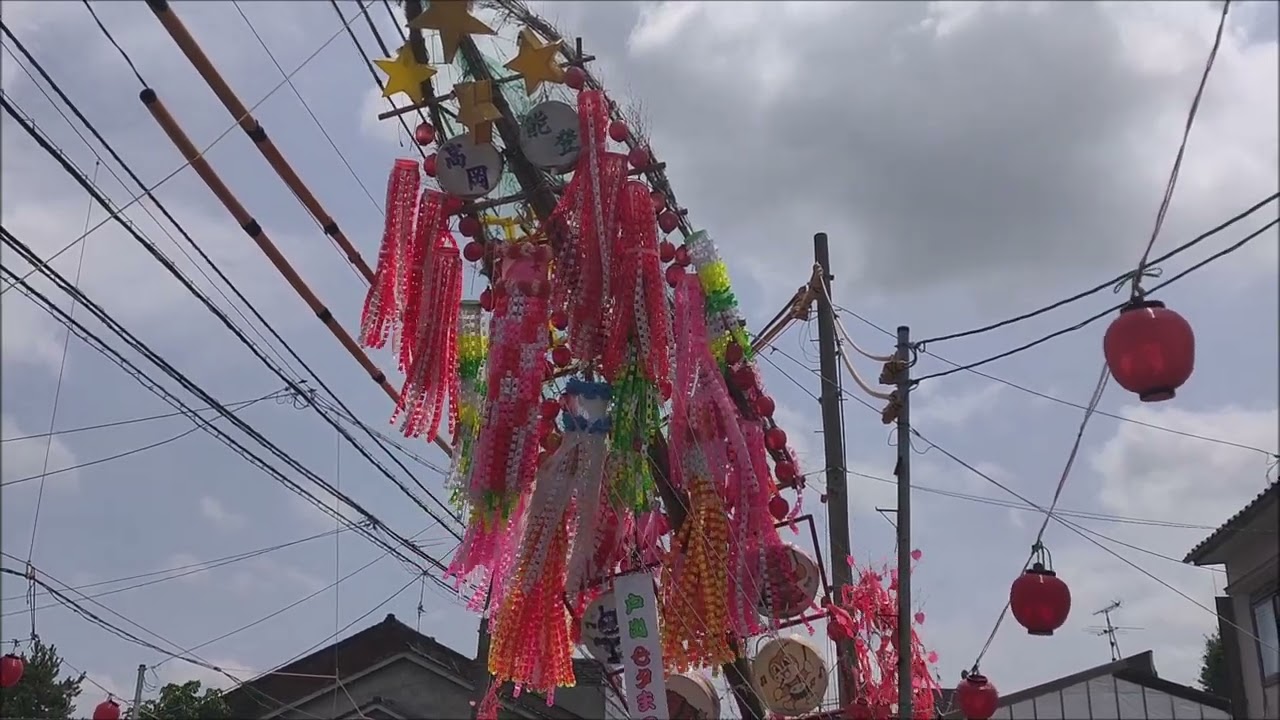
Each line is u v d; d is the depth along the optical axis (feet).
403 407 30.73
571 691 72.90
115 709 52.95
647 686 29.04
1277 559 44.75
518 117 29.71
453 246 31.35
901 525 32.58
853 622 33.22
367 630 72.08
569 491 30.45
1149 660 69.51
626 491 31.01
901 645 31.78
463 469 31.07
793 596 31.96
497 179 29.48
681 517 31.86
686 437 31.40
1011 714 63.10
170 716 69.97
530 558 30.32
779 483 34.22
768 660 32.40
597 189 29.45
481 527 30.58
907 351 33.19
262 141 22.49
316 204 25.02
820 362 35.76
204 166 21.83
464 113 28.35
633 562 31.58
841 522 34.53
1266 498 41.60
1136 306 22.50
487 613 32.50
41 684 80.59
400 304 30.45
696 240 32.42
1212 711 61.41
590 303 29.86
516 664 30.58
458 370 31.65
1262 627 46.78
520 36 28.66
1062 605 29.96
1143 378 21.84
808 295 36.01
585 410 30.60
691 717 33.58
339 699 70.49
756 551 31.86
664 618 31.35
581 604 31.58
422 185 30.68
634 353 30.50
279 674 71.61
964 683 33.63
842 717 32.76
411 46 27.37
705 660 30.66
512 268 30.07
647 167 30.40
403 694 70.03
